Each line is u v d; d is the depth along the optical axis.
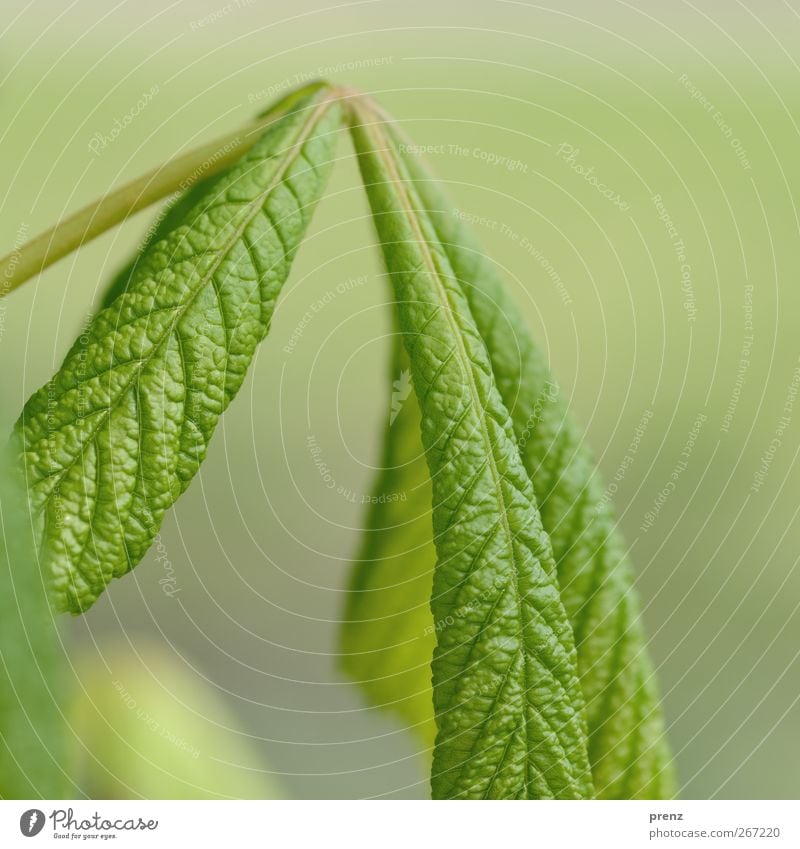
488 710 0.33
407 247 0.33
